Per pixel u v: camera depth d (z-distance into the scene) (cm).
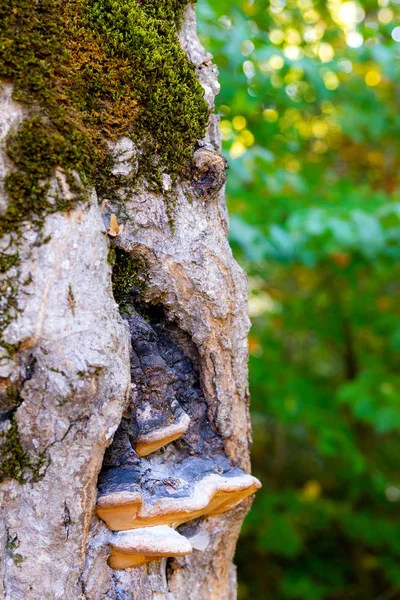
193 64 130
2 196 117
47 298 117
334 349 363
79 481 119
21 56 118
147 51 124
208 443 135
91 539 122
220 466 134
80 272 118
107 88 122
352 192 252
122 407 121
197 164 128
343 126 255
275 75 235
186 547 122
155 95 125
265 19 255
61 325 117
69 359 117
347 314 320
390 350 331
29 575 119
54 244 117
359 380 269
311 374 357
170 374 128
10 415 118
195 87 129
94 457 119
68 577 121
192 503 123
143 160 125
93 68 122
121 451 124
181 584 135
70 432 118
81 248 119
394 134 284
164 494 124
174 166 127
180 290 129
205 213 130
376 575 352
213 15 202
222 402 134
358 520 321
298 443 402
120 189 124
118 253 126
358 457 278
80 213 119
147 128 125
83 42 121
